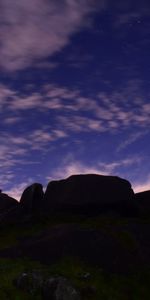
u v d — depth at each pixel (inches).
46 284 904.9
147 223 1414.9
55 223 1501.0
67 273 1013.8
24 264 1083.9
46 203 1669.5
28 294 898.1
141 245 1212.5
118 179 1697.8
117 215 1555.1
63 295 879.1
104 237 1187.3
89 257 1114.1
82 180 1674.5
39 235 1245.7
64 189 1668.3
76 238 1176.8
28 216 1599.4
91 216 1595.7
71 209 1616.6
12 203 1814.7
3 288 914.1
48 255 1130.0
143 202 1795.0
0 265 1071.6
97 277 1024.9
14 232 1462.8
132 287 1014.4
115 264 1092.5
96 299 918.4
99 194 1624.0
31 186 1747.0
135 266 1098.7
